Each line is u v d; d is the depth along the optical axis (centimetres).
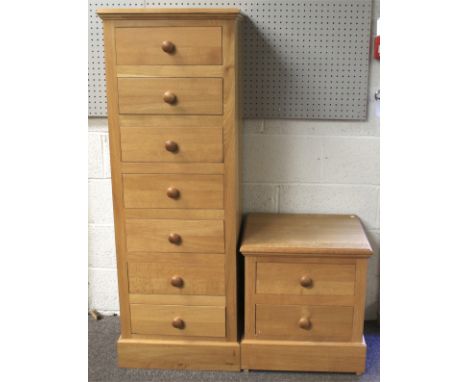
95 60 214
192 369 204
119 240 193
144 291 198
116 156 184
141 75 176
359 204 225
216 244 191
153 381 198
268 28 205
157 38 172
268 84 211
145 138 182
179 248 193
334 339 198
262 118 215
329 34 204
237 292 199
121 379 200
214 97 176
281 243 191
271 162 221
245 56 208
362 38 204
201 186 185
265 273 192
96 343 224
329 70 208
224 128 179
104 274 243
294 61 208
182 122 179
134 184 187
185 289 197
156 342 203
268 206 227
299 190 224
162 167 184
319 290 193
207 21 170
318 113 213
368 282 234
